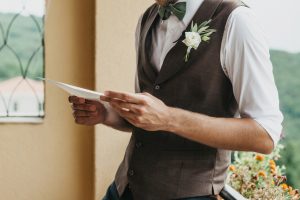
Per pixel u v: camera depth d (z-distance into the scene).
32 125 2.27
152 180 1.25
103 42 2.20
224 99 1.18
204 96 1.17
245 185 1.80
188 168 1.21
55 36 2.25
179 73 1.19
